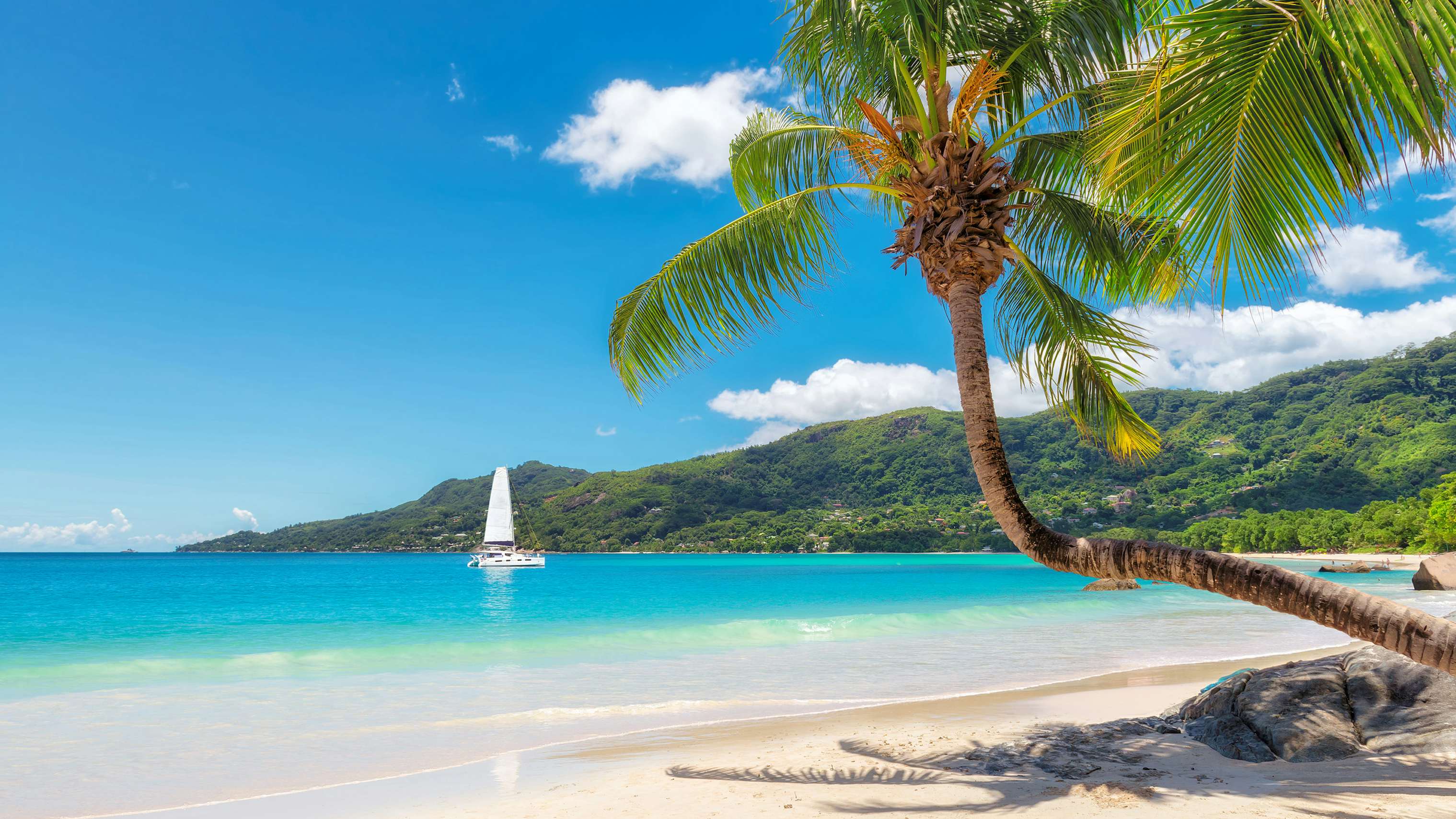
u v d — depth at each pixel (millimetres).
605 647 14469
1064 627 17625
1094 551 4016
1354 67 2562
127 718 8438
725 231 6758
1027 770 5020
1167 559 3684
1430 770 4199
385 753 6875
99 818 5156
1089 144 4496
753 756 6203
